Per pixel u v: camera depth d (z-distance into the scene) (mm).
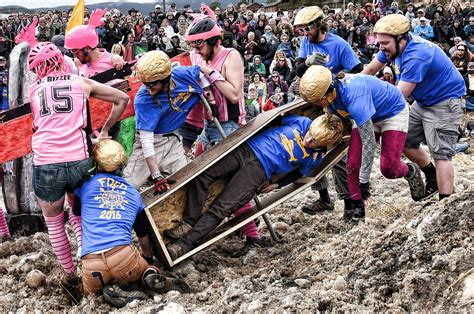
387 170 5266
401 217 5680
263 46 16219
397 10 18609
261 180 5223
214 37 5457
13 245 5734
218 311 4215
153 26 17672
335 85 4895
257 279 4785
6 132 5621
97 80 6105
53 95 4668
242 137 5137
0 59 14867
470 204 4367
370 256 4613
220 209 5102
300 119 5398
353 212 5723
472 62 14164
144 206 4820
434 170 5746
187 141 6316
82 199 4652
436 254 4133
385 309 3916
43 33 18000
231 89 5477
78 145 4668
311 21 6098
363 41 16625
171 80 5172
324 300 4039
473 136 12062
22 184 6223
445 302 3729
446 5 22484
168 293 4629
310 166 5387
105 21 17375
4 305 4785
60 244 4973
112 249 4453
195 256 5531
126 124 6188
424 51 5227
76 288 5051
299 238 6039
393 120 5180
